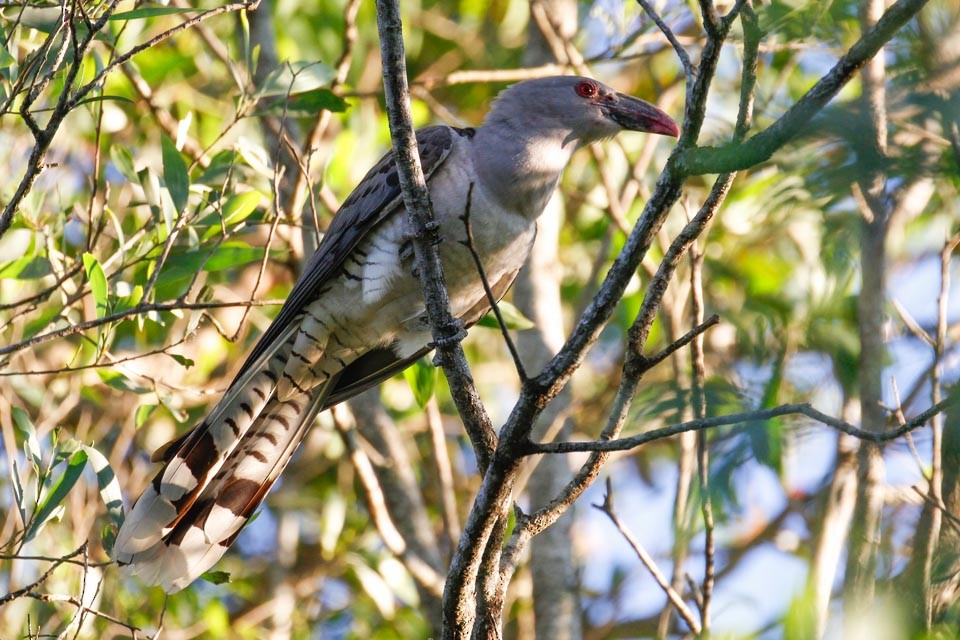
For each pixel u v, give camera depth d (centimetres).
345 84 1326
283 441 957
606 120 982
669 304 1058
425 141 930
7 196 930
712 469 574
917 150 496
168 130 1145
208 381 1398
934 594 655
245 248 939
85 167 1300
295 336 966
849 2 624
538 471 1090
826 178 503
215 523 902
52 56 850
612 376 1401
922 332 729
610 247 1308
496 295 1002
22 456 1180
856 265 738
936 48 488
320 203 1261
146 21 1120
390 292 936
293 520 1388
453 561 663
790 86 1036
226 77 1399
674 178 570
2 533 1071
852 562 686
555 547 1050
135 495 1281
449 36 1560
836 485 775
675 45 598
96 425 1290
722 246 1238
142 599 1226
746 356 848
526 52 1312
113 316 784
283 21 1365
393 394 1430
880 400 689
